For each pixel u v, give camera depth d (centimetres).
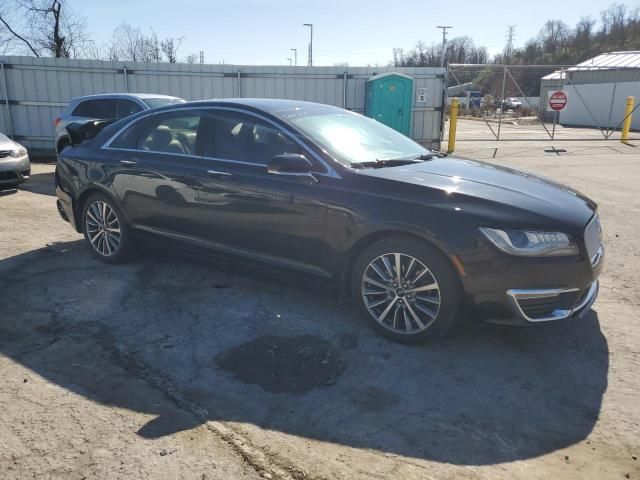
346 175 384
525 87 5369
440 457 261
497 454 263
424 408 301
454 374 337
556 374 338
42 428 278
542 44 8588
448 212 344
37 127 1537
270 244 416
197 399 308
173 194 463
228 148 443
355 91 1617
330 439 273
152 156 484
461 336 385
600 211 798
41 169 1262
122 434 274
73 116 1129
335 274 392
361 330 394
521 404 306
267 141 425
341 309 431
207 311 426
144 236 498
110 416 290
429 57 7581
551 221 337
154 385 321
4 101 1514
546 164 1345
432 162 436
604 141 1969
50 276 500
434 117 1648
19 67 1497
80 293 461
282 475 246
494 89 5234
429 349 366
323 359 353
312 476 246
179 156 468
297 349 366
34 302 441
